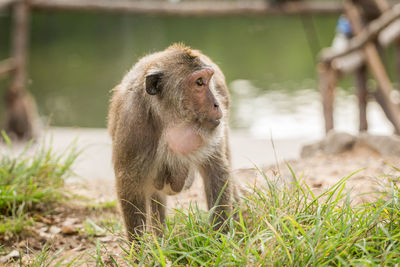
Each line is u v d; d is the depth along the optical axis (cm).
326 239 460
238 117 2052
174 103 524
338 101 2242
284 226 462
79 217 727
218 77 620
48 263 529
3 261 592
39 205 738
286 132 1778
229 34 4644
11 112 1485
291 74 2970
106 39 4541
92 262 567
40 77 3084
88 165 1103
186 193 786
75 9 1648
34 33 4828
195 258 453
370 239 461
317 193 650
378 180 663
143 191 548
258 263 432
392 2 1591
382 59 1301
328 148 951
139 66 571
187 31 4878
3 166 768
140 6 1686
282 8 1677
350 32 1460
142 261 477
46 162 790
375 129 1712
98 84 2872
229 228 520
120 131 533
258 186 681
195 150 535
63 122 2100
